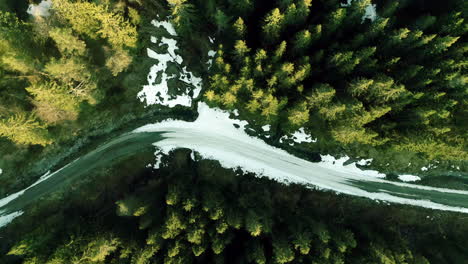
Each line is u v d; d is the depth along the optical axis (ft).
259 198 131.95
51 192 134.10
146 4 122.72
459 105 110.42
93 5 103.19
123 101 136.05
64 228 128.06
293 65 106.22
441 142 108.47
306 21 112.57
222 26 112.47
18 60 102.27
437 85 108.47
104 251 112.37
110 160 136.15
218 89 115.65
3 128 104.06
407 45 107.14
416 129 111.45
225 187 136.05
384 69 110.52
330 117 107.76
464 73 107.45
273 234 119.44
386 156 136.56
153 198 125.49
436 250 133.28
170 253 105.91
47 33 111.65
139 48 131.13
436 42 103.65
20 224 132.57
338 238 115.96
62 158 134.92
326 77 113.19
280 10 105.60
